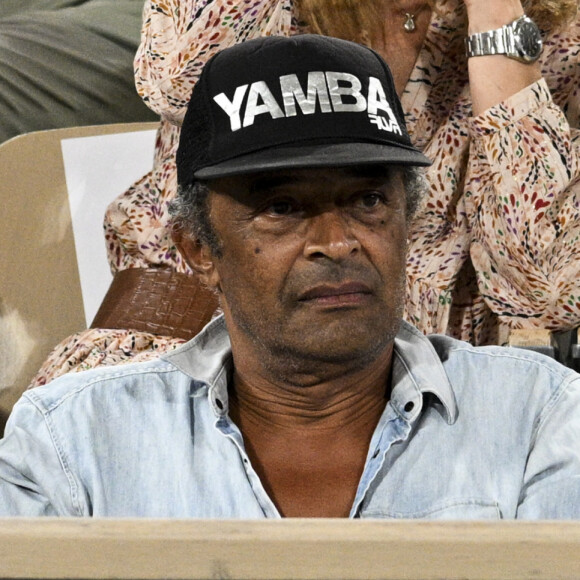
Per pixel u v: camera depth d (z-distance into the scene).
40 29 12.19
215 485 4.43
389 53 6.90
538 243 6.61
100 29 12.16
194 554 2.44
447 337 4.88
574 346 7.02
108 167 9.33
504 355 4.67
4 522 2.53
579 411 4.43
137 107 12.18
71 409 4.66
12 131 12.06
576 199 6.69
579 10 7.12
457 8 6.75
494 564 2.39
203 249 4.56
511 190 6.61
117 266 8.06
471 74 6.66
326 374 4.28
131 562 2.46
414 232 7.20
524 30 6.58
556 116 6.66
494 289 6.94
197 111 4.36
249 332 4.26
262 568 2.44
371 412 4.50
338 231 4.05
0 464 4.69
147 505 4.45
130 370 4.78
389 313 4.12
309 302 4.07
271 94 4.18
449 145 7.05
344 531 2.45
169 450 4.53
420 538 2.43
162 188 7.80
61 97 12.06
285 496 4.43
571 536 2.41
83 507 4.49
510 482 4.32
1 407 8.62
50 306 9.03
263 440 4.54
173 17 7.49
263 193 4.12
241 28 7.09
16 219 8.97
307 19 6.90
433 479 4.35
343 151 4.06
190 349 4.72
